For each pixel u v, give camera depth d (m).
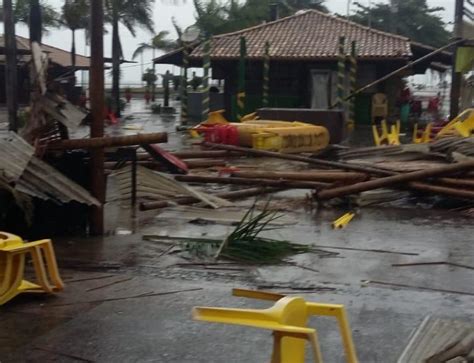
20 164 7.89
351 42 30.34
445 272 7.48
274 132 18.81
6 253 6.09
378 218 10.60
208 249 8.22
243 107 29.61
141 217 10.12
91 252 8.09
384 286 6.92
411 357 5.01
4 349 5.21
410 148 14.17
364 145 22.81
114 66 37.72
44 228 8.85
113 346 5.29
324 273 7.36
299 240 8.91
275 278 7.14
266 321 3.46
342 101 28.23
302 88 33.16
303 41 33.56
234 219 10.02
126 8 38.88
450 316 6.04
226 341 5.39
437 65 40.91
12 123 18.03
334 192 11.41
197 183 12.54
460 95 27.28
